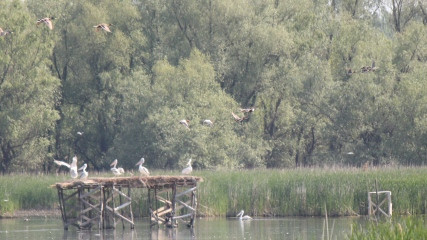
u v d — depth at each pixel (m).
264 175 41.00
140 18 63.56
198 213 38.19
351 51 63.19
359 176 39.03
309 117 62.19
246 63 62.94
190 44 63.72
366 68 36.66
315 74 59.97
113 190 33.44
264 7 63.34
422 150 57.47
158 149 57.06
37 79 56.53
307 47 63.19
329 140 63.59
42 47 57.06
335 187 37.69
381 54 60.78
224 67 61.66
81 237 31.45
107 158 60.09
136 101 58.03
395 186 37.25
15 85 56.03
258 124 63.81
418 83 57.25
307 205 37.75
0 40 55.84
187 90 58.06
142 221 37.28
